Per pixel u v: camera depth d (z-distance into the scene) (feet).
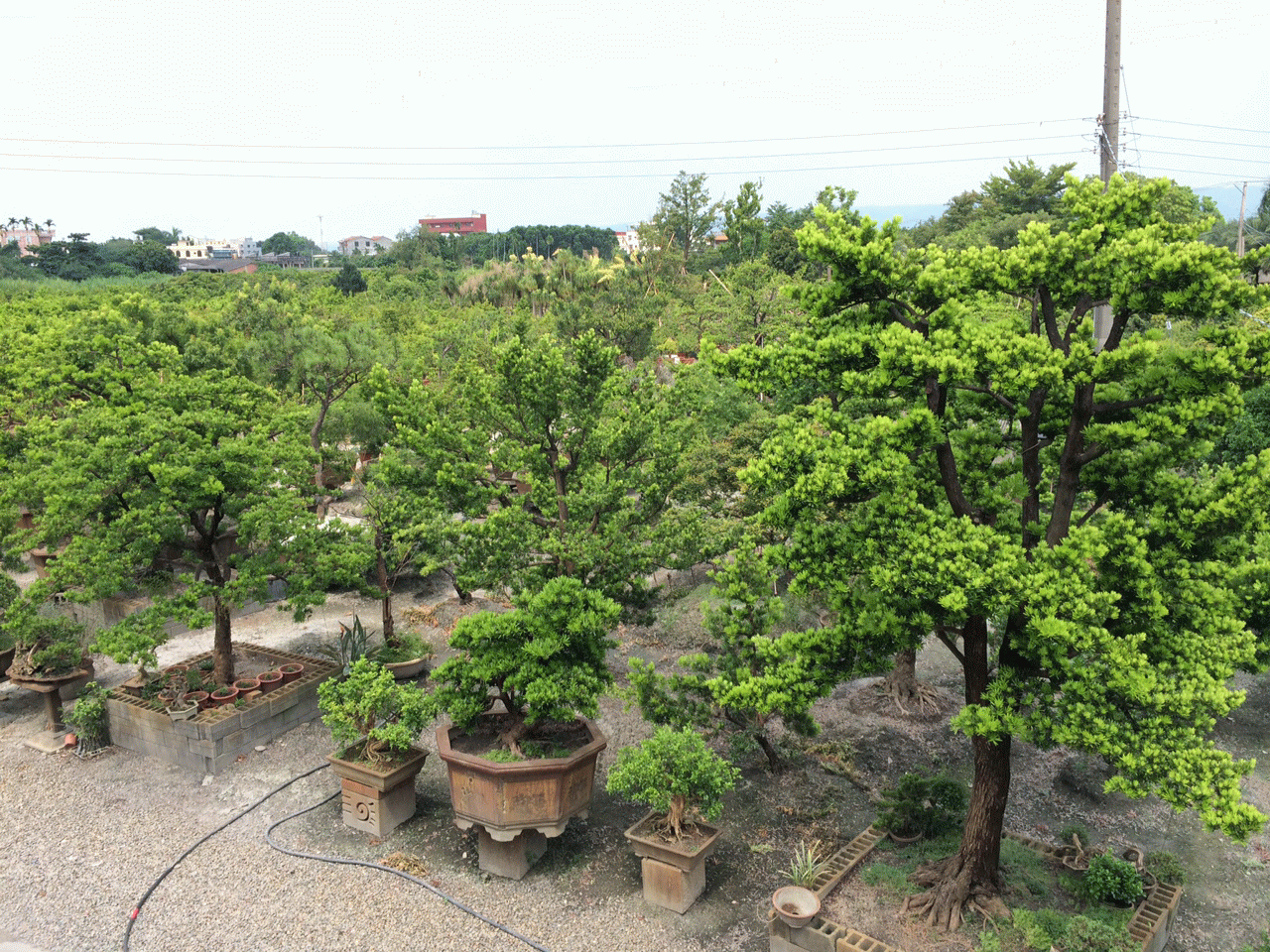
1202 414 29.94
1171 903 36.76
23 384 75.46
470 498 50.78
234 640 71.41
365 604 79.20
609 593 50.88
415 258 315.17
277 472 60.39
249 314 100.83
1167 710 30.35
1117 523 31.86
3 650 60.64
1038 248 30.99
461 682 45.01
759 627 48.57
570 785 42.09
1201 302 28.96
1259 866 42.22
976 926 35.55
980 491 38.78
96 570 51.34
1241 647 32.78
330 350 97.25
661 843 39.04
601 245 446.60
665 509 56.39
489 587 51.03
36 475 55.67
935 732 54.80
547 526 53.36
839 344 34.58
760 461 36.14
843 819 46.11
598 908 39.58
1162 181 30.73
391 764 45.19
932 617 35.83
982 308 44.32
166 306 98.53
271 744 55.16
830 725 55.88
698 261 238.48
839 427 36.29
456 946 37.14
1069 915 36.09
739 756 51.47
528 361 49.83
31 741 56.03
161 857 43.52
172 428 54.60
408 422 51.75
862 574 39.40
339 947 37.09
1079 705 30.66
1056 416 36.27
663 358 136.98
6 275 229.66
